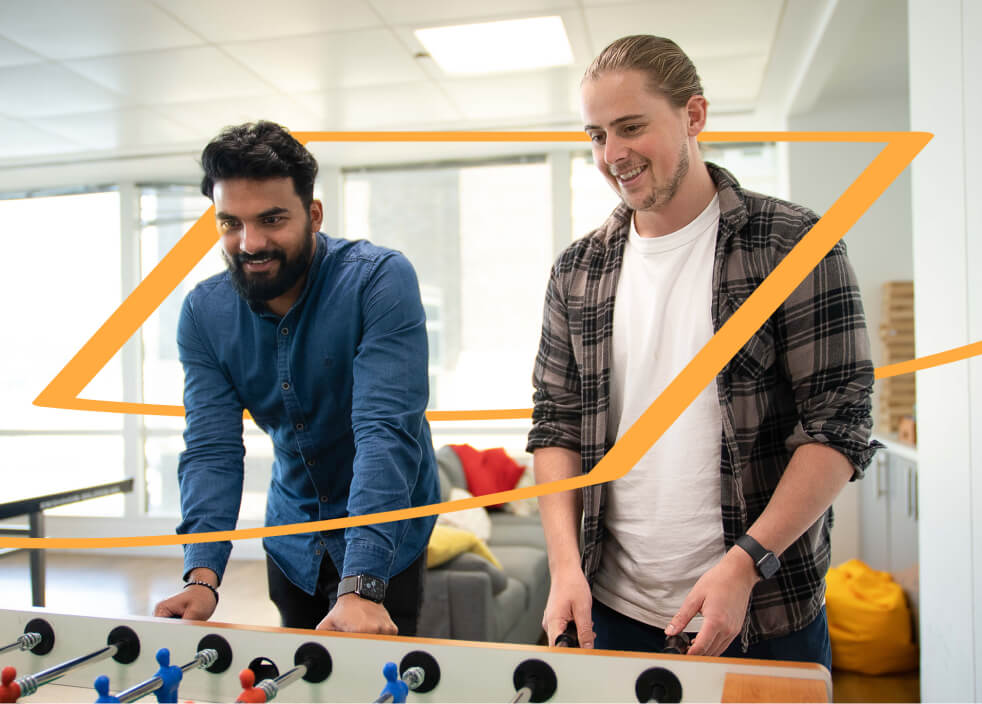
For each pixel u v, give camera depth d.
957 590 2.02
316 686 1.06
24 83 4.00
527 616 3.49
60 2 3.13
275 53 3.69
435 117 4.71
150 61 3.75
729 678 0.91
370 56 3.75
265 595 4.58
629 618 1.36
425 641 1.02
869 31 3.25
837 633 3.32
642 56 1.21
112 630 1.15
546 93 4.32
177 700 1.01
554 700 0.97
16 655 1.21
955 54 1.90
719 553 1.28
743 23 3.44
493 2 3.22
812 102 4.21
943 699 2.18
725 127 4.98
